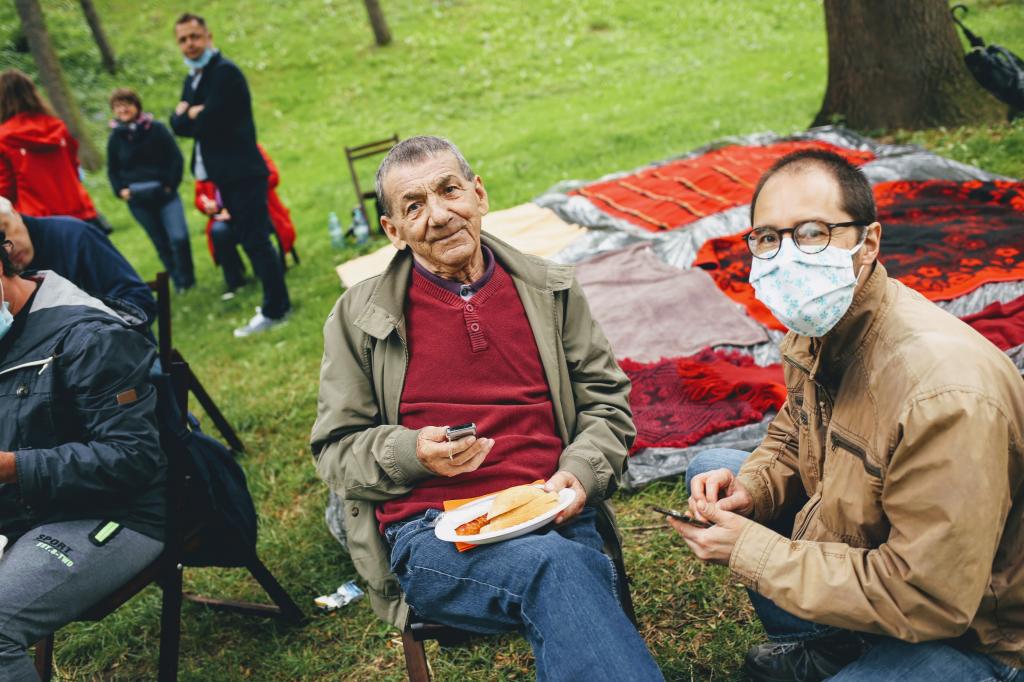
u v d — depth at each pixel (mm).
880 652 1723
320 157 13078
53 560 2312
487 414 2262
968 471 1481
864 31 7258
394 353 2322
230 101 5707
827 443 1833
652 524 3184
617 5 18141
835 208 1669
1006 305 3857
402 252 2357
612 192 6469
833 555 1705
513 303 2344
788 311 1731
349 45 17906
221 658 2941
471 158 10688
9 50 17453
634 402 3881
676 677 2461
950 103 7051
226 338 6367
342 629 2973
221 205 7332
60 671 3002
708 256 5199
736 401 3734
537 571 1887
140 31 19125
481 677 2639
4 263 2455
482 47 16938
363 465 2236
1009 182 5309
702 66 14070
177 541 2600
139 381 2508
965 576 1510
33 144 6051
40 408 2414
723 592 2758
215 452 2840
